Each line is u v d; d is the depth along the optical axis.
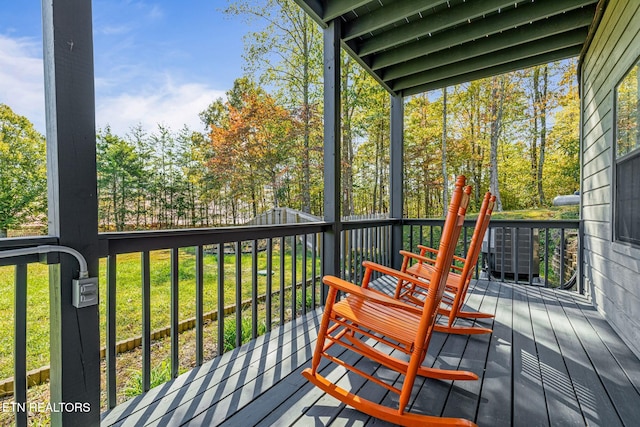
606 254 2.71
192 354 2.61
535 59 3.80
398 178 4.51
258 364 1.87
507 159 9.80
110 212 7.43
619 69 2.41
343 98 9.60
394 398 1.54
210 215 8.53
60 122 1.16
